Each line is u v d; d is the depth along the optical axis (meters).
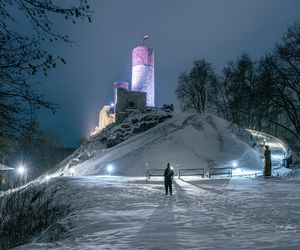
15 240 20.84
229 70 72.19
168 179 23.31
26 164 70.50
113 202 19.62
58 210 22.73
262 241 9.54
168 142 59.66
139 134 69.00
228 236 10.45
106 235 11.15
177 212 15.82
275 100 45.56
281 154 62.06
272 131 75.31
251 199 20.69
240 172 48.25
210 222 13.10
